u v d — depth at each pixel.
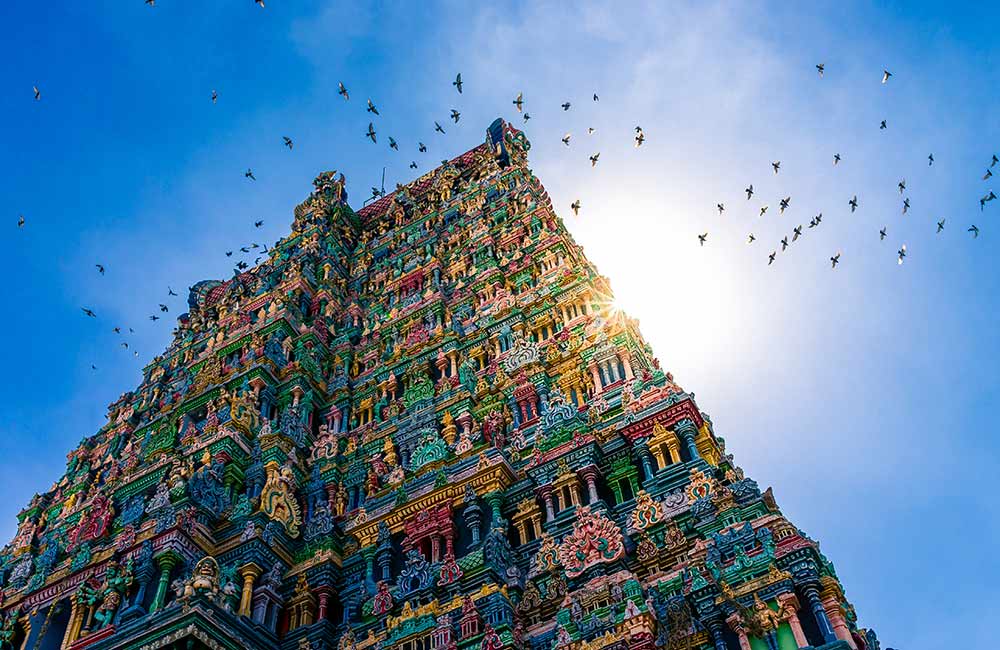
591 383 30.56
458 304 40.66
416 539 26.67
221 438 31.89
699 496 23.28
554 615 22.39
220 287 53.16
